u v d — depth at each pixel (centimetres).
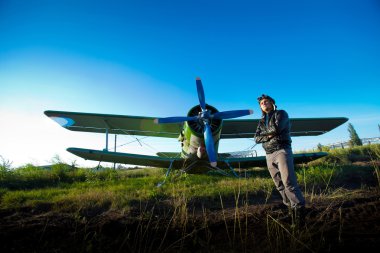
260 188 413
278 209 282
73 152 624
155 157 629
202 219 266
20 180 643
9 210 304
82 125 756
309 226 221
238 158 650
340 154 841
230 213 284
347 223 218
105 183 595
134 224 254
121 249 208
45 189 507
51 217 269
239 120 755
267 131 285
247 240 208
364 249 169
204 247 204
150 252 202
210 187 446
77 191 444
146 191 425
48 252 200
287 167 259
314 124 782
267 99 297
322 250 174
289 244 192
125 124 757
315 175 480
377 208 249
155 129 802
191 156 617
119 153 629
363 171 506
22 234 227
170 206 328
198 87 588
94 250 205
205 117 559
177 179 600
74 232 233
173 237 229
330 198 318
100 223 252
